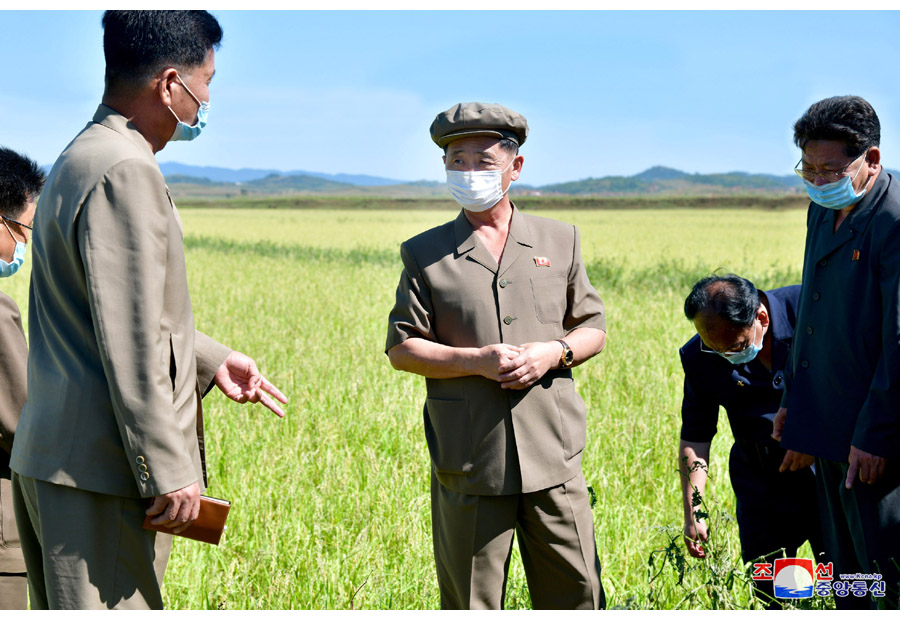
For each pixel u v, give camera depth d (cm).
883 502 270
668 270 1819
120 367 206
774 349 317
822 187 271
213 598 323
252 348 892
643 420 537
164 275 217
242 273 1975
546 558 279
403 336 277
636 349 816
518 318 271
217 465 491
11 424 255
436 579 334
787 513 333
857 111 260
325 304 1304
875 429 258
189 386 235
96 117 230
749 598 299
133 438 209
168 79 229
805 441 288
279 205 11412
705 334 300
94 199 210
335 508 412
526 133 275
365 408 589
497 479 266
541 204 10144
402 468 464
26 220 280
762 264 2183
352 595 312
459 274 272
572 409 279
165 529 223
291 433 558
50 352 222
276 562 351
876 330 269
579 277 288
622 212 7975
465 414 270
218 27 241
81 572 214
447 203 11462
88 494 216
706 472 339
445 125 266
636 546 364
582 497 279
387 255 2656
